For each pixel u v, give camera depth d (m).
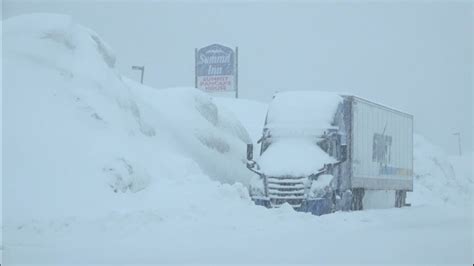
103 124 33.91
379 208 39.91
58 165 29.12
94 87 35.97
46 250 17.09
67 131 31.66
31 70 34.38
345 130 34.44
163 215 24.17
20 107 31.70
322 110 33.12
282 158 31.66
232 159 47.00
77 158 30.09
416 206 44.81
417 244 17.98
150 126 38.75
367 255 15.67
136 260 15.13
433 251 16.38
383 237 20.05
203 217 24.83
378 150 39.00
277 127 33.12
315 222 24.80
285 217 25.77
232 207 27.88
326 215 27.64
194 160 40.88
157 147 37.19
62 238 19.67
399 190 43.84
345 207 33.41
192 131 43.78
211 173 42.28
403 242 18.56
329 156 32.09
